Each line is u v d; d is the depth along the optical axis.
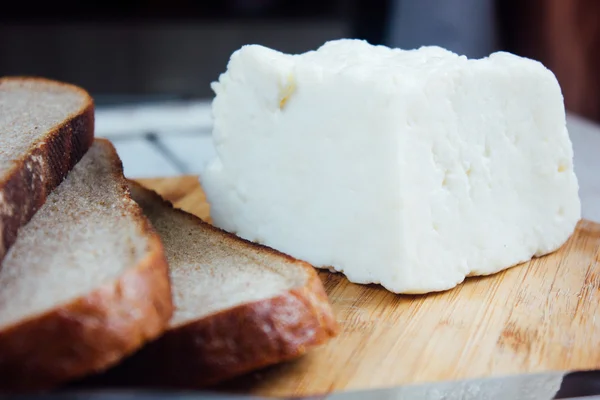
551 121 0.45
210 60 1.18
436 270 0.42
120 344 0.32
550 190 0.46
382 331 0.39
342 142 0.42
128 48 1.16
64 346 0.31
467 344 0.38
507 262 0.45
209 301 0.37
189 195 0.56
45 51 1.14
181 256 0.42
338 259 0.44
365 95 0.41
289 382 0.35
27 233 0.38
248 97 0.46
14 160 0.39
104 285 0.32
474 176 0.43
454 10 0.98
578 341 0.38
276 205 0.46
